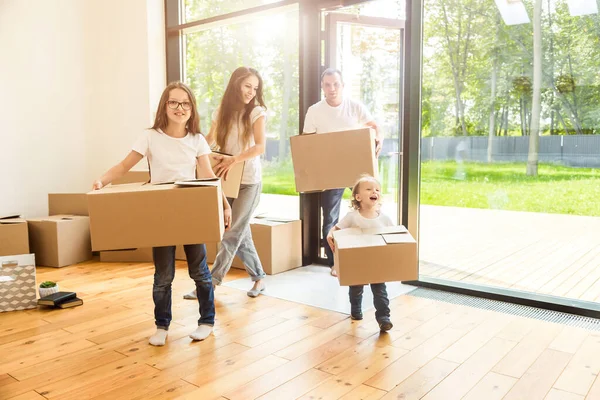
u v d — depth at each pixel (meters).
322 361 2.03
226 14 3.90
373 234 2.36
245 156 2.62
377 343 2.21
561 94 2.67
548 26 2.68
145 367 1.99
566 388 1.79
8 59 3.89
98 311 2.68
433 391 1.77
